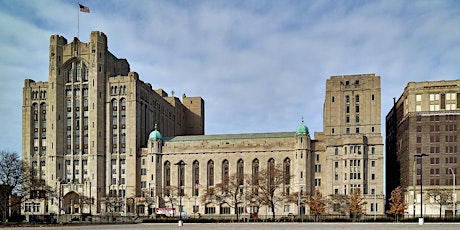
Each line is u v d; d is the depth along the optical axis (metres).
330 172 162.75
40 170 180.50
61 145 179.25
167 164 178.00
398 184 189.88
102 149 178.25
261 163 171.25
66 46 183.62
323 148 167.62
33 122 184.38
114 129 179.75
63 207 173.38
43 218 134.88
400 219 107.62
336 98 171.62
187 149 177.00
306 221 111.94
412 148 164.12
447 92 163.50
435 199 148.25
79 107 181.12
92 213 171.62
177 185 175.38
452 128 161.38
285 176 159.12
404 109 176.50
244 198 161.50
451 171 159.25
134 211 170.88
